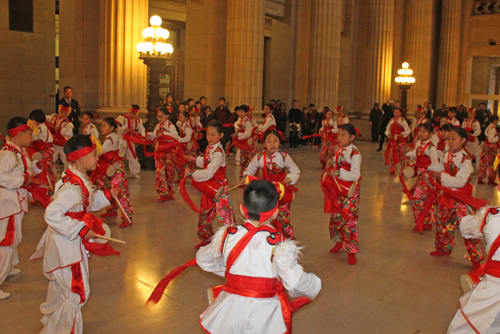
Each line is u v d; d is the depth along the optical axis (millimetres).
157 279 4438
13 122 3930
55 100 12836
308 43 18219
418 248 5680
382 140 17000
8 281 4277
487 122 17875
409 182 10383
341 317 3754
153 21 10039
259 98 14445
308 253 5383
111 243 5473
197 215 6918
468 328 2723
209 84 14492
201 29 14273
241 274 2242
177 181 9586
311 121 17094
